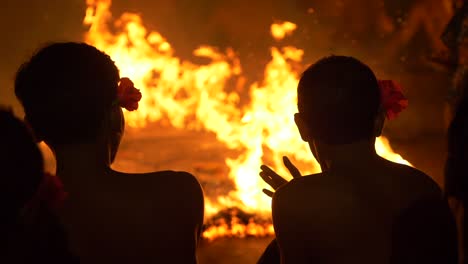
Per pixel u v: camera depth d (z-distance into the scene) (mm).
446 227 2441
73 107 2420
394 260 2422
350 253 2455
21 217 1873
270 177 2842
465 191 2189
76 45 2502
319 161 2604
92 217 2438
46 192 1939
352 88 2492
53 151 2502
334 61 2562
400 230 2432
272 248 2799
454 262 2439
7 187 1828
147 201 2496
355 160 2506
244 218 5645
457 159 2184
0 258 1833
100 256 2449
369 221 2447
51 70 2432
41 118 2438
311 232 2477
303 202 2490
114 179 2502
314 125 2527
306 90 2533
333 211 2461
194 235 2588
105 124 2492
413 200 2459
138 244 2475
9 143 1844
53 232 1897
